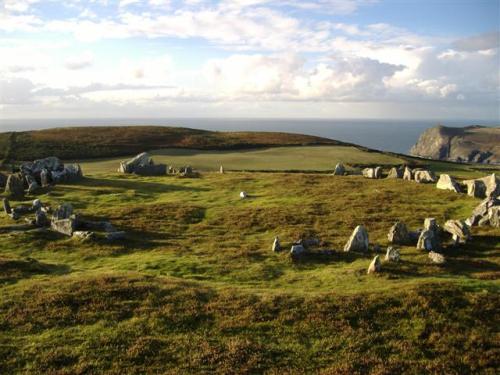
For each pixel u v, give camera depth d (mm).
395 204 54906
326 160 110500
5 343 22297
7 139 132500
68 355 21375
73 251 38438
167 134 157000
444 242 39719
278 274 33406
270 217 49906
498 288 28109
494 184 57219
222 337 23344
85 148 123375
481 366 21266
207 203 57250
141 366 20766
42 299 26656
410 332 23859
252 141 148125
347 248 38312
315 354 22078
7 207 50500
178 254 38062
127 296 27312
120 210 52344
